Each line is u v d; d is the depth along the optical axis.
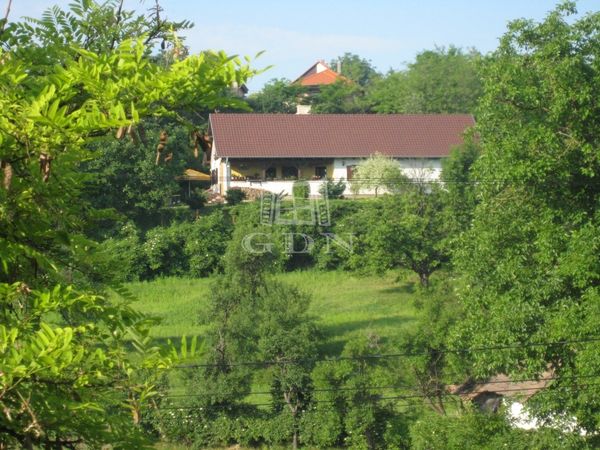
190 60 5.95
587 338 19.53
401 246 40.84
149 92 5.91
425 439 21.25
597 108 20.48
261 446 25.88
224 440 25.59
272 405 26.55
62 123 5.56
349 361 24.83
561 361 21.02
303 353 26.38
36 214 6.28
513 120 21.55
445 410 24.91
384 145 58.59
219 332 27.05
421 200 42.03
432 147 59.03
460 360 23.45
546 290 20.50
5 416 5.66
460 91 80.06
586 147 20.00
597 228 20.23
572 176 21.09
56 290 5.98
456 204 41.12
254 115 59.19
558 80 20.28
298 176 57.66
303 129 58.81
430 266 41.00
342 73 119.81
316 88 98.62
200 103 6.16
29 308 6.19
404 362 24.48
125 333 6.33
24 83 6.38
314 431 25.16
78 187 6.84
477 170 22.34
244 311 27.77
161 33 7.59
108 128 5.95
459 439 20.69
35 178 5.98
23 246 6.10
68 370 5.78
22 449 6.04
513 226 21.53
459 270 22.83
